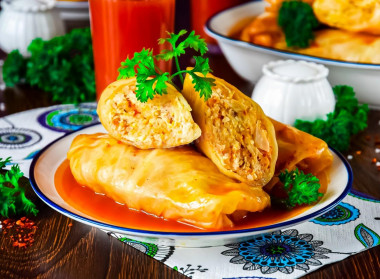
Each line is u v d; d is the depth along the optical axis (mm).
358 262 501
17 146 648
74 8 998
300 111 673
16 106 749
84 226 536
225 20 860
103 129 618
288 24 773
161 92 518
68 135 601
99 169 531
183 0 923
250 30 807
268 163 534
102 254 506
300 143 569
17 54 795
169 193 510
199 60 534
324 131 655
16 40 842
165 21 707
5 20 850
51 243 517
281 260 499
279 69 693
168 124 525
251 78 792
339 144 655
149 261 499
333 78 742
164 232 479
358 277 488
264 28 802
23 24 838
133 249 511
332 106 686
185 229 506
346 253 506
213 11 906
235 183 514
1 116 723
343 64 718
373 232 531
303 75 680
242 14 885
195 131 518
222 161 524
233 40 766
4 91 786
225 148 527
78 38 775
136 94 517
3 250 510
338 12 758
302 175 533
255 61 770
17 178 548
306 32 770
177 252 506
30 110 730
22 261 499
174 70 802
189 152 534
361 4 749
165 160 523
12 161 618
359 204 567
